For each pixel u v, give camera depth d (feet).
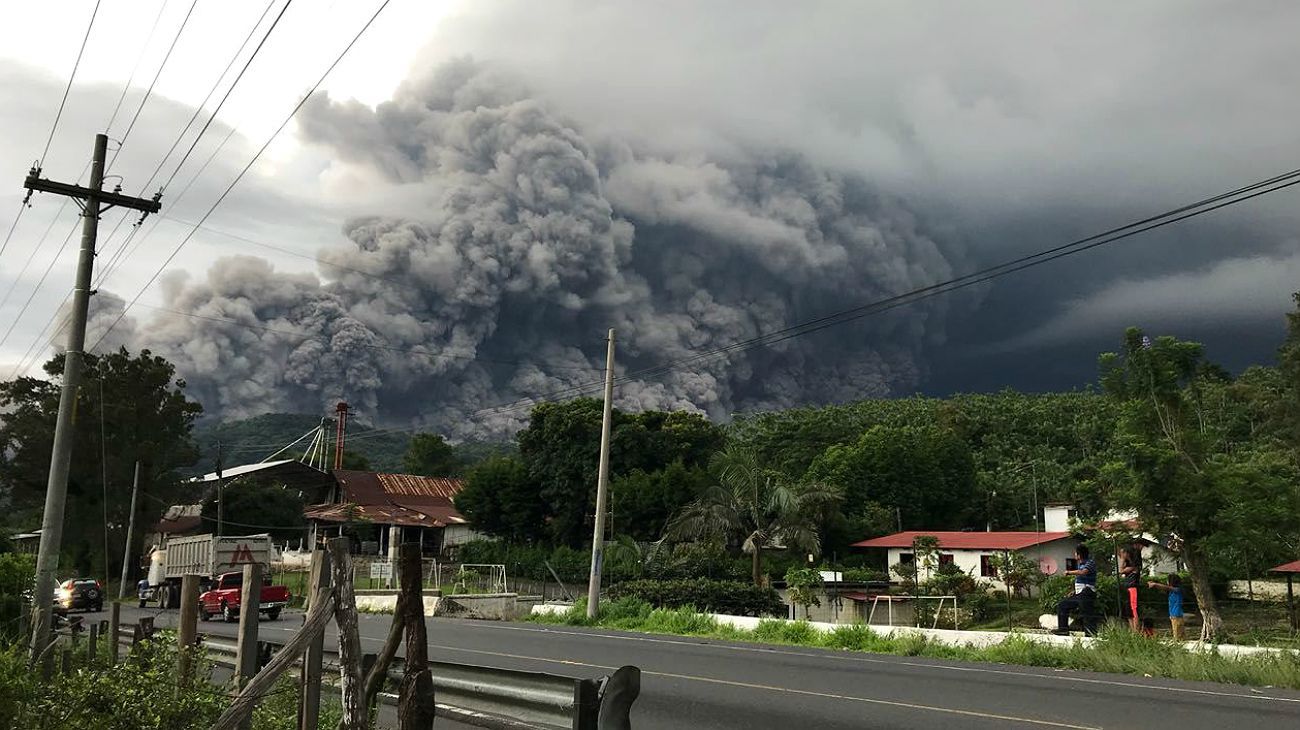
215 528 221.05
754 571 140.15
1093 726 31.81
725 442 232.32
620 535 168.76
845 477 232.32
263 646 31.24
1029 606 132.05
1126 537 69.10
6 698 22.04
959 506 243.60
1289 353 204.95
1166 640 52.65
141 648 26.50
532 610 110.63
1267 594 121.29
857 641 65.57
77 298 65.62
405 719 16.43
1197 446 66.23
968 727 31.99
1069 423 331.16
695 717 34.99
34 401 220.64
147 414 228.22
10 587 62.44
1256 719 32.99
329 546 16.05
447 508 250.37
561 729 21.07
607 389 101.19
